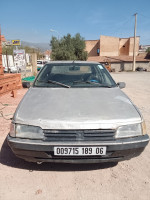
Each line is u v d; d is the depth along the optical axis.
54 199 1.82
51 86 2.87
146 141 1.97
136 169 2.35
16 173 2.21
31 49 46.66
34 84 2.96
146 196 1.88
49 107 2.13
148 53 42.38
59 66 3.35
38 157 1.94
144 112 4.93
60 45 36.38
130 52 50.59
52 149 1.84
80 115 1.96
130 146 1.90
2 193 1.89
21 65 9.48
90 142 1.83
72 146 1.82
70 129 1.85
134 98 7.00
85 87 2.85
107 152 1.90
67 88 2.79
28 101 2.31
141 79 16.53
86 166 2.37
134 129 1.96
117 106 2.19
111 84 3.02
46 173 2.21
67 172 2.24
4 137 3.11
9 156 2.56
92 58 42.59
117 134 1.89
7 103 5.36
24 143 1.86
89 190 1.95
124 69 39.22
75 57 35.88
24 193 1.89
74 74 3.15
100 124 1.87
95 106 2.16
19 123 1.94
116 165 2.42
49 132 1.86
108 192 1.92
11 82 6.88
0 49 5.68
